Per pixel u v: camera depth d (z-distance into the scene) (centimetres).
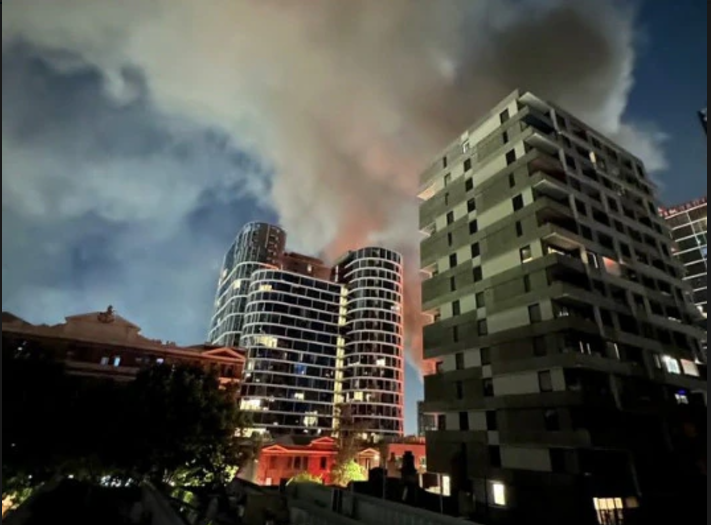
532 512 2973
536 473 3048
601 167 4709
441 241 4788
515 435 3259
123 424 2859
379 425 11900
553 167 4072
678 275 4800
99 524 1227
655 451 3247
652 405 3409
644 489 3039
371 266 14288
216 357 7056
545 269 3462
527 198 3888
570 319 3197
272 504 2086
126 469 2889
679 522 3047
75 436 2662
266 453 6925
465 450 3644
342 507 2000
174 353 6669
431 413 4153
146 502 1374
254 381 11194
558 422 3038
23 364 2511
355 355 12862
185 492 1984
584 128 4850
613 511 2902
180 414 3125
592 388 3180
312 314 13088
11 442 2389
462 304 4216
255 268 14875
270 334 11969
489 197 4288
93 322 6200
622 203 4616
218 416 3362
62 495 1359
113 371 5972
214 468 3372
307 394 11819
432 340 4406
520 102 4469
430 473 3950
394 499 2789
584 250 3766
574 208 3900
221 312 16038
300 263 15700
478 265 4181
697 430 3575
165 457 2997
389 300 13988
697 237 7481
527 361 3344
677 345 4169
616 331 3528
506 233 3941
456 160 5003
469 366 3909
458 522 1377
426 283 4794
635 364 3509
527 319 3491
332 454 7456
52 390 2611
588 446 2800
